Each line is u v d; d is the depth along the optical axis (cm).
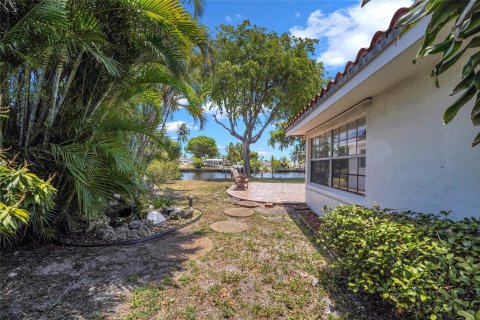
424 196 258
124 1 324
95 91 389
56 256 338
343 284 266
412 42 194
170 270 304
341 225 258
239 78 1582
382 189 336
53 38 281
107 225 446
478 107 136
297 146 2931
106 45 353
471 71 130
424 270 152
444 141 233
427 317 145
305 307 229
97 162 338
